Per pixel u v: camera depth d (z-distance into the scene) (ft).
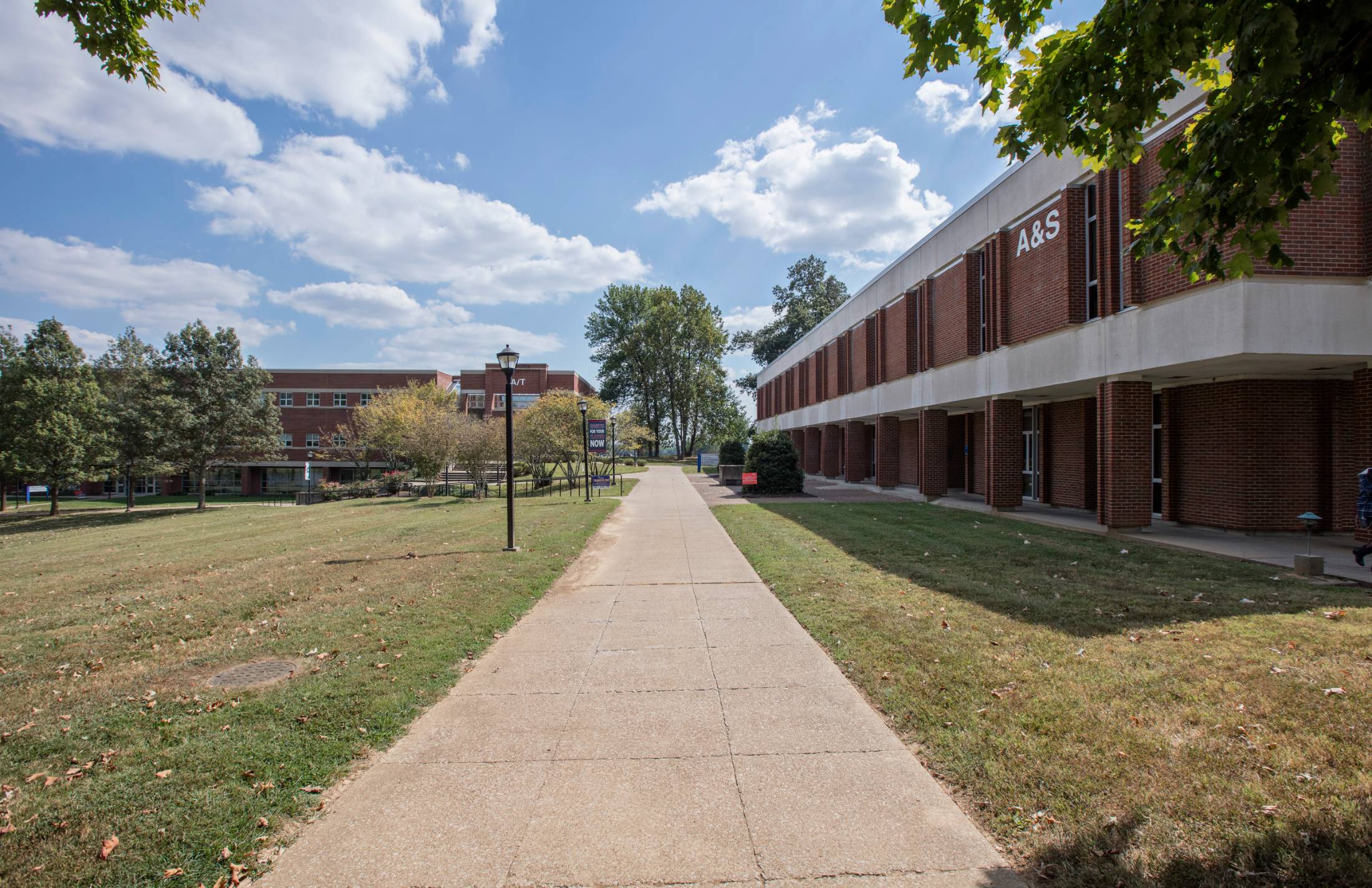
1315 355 30.17
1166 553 31.35
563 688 16.20
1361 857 8.45
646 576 30.25
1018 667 15.90
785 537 40.22
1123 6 10.63
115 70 16.93
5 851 9.62
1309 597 21.74
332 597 26.17
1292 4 8.95
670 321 240.73
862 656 17.48
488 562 33.27
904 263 71.26
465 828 10.22
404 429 114.52
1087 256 41.96
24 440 99.91
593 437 74.74
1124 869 8.55
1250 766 10.95
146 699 15.60
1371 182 30.09
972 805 10.48
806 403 120.26
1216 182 10.95
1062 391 48.60
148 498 180.14
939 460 65.87
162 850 9.65
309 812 10.73
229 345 115.55
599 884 8.79
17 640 21.42
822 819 10.25
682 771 11.87
